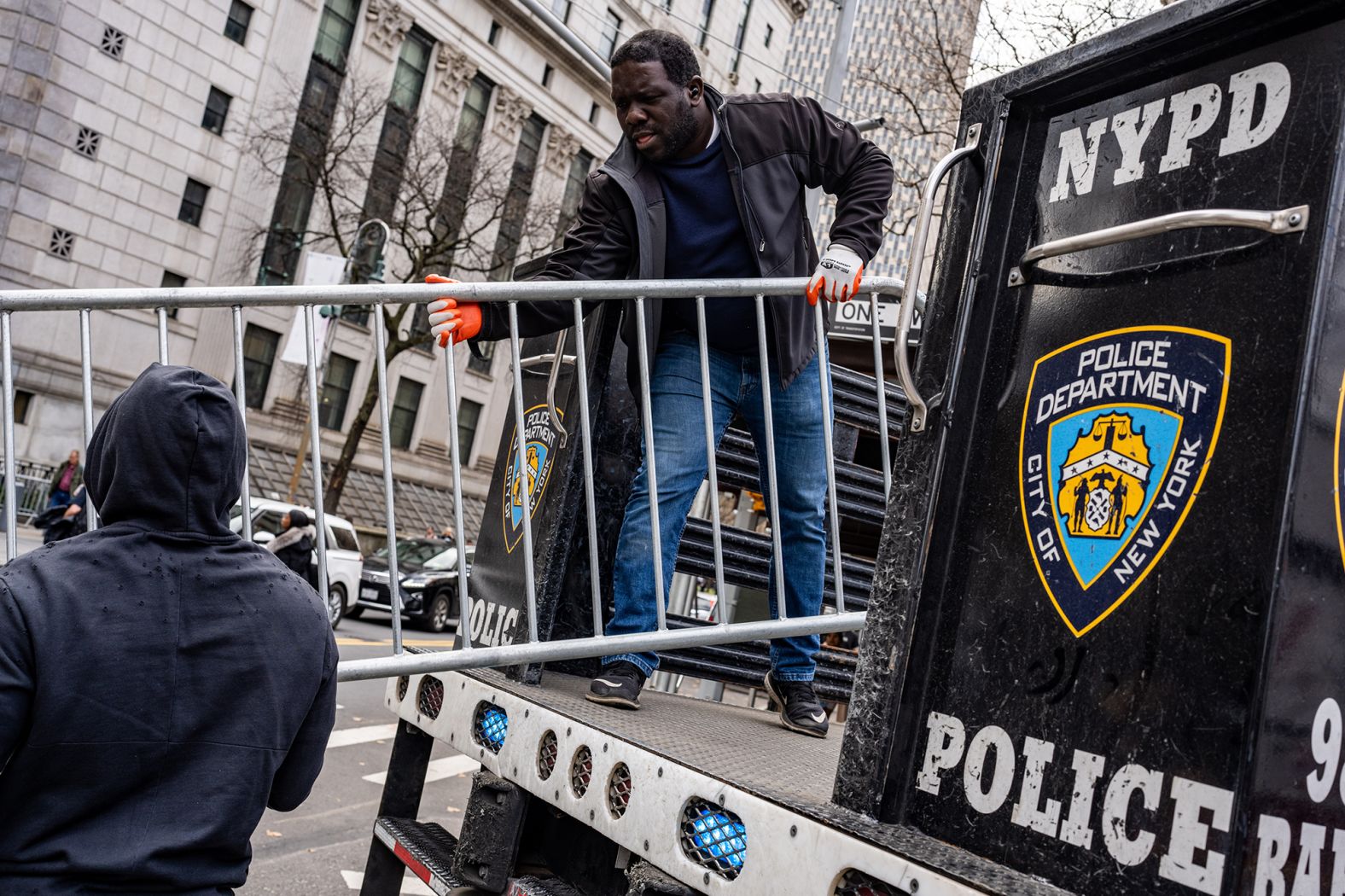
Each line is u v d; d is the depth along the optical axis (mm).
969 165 1870
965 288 1804
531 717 2451
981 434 1763
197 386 1725
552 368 2994
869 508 4066
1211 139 1530
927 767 1699
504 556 3227
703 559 3473
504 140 37188
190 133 28391
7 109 25406
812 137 3008
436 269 29609
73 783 1536
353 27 31922
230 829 1610
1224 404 1420
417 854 2664
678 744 2250
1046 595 1596
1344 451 1385
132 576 1619
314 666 1767
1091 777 1465
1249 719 1297
